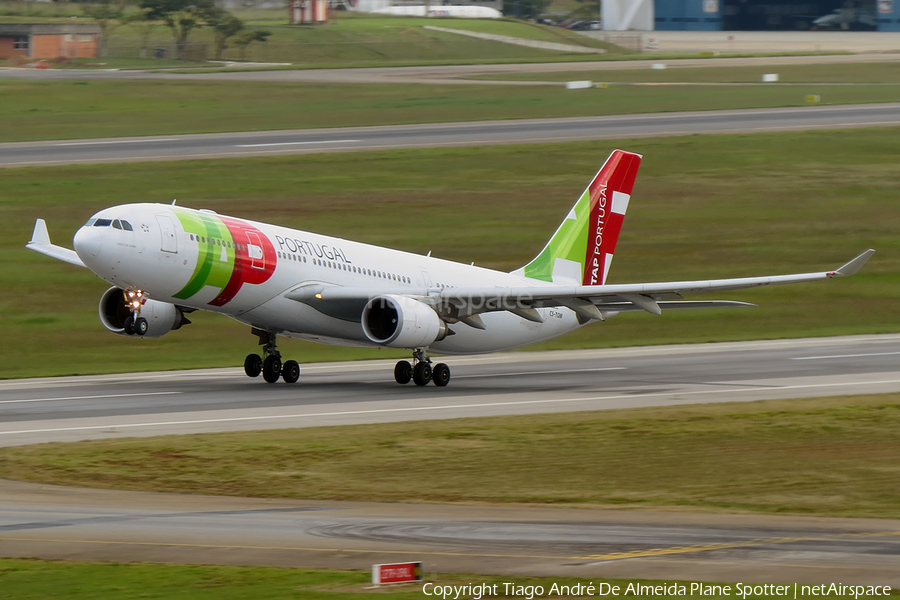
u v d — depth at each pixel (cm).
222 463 9500
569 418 12194
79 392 14188
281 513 7631
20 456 9538
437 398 13912
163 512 7581
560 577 5822
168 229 13400
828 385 15138
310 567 6044
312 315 14788
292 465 9519
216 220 14050
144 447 10031
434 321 14525
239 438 10594
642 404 13400
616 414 12500
